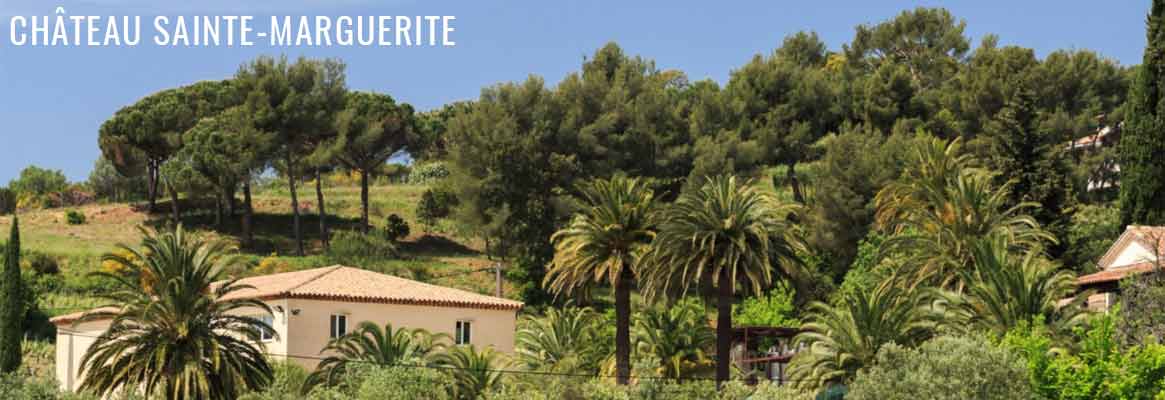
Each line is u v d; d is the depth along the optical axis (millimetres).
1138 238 75375
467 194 114938
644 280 71438
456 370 67250
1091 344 57031
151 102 128250
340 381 66125
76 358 79562
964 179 75312
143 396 63812
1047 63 119562
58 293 100688
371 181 154000
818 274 99500
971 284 65250
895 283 73125
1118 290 71875
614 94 122250
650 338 75688
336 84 123000
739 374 73688
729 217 70438
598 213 72438
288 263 110625
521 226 111125
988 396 47906
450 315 79062
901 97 124625
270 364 68750
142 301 64500
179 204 133125
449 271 114438
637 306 83938
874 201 103000
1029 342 55969
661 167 119688
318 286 76688
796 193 120625
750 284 71438
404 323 77688
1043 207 93500
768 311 95750
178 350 64438
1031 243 75375
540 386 64500
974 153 110875
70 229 122625
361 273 81875
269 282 79438
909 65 141375
